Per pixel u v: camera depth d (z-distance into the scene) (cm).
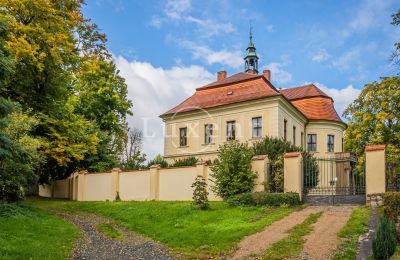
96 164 2938
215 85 3506
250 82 3284
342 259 830
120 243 1142
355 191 1574
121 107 3725
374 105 3183
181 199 1955
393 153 2864
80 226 1435
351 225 1085
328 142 3688
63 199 2700
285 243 974
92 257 949
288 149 2023
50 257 859
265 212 1402
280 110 2994
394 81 2988
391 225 816
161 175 2077
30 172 1554
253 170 1723
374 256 810
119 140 3869
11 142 1275
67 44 1927
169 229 1291
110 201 2241
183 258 951
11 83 1959
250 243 1017
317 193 2044
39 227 1195
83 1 2120
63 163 2133
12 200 1509
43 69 1945
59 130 2147
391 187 1428
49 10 1873
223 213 1450
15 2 1784
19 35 1834
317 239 995
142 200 2133
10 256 811
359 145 3306
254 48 4638
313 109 3741
